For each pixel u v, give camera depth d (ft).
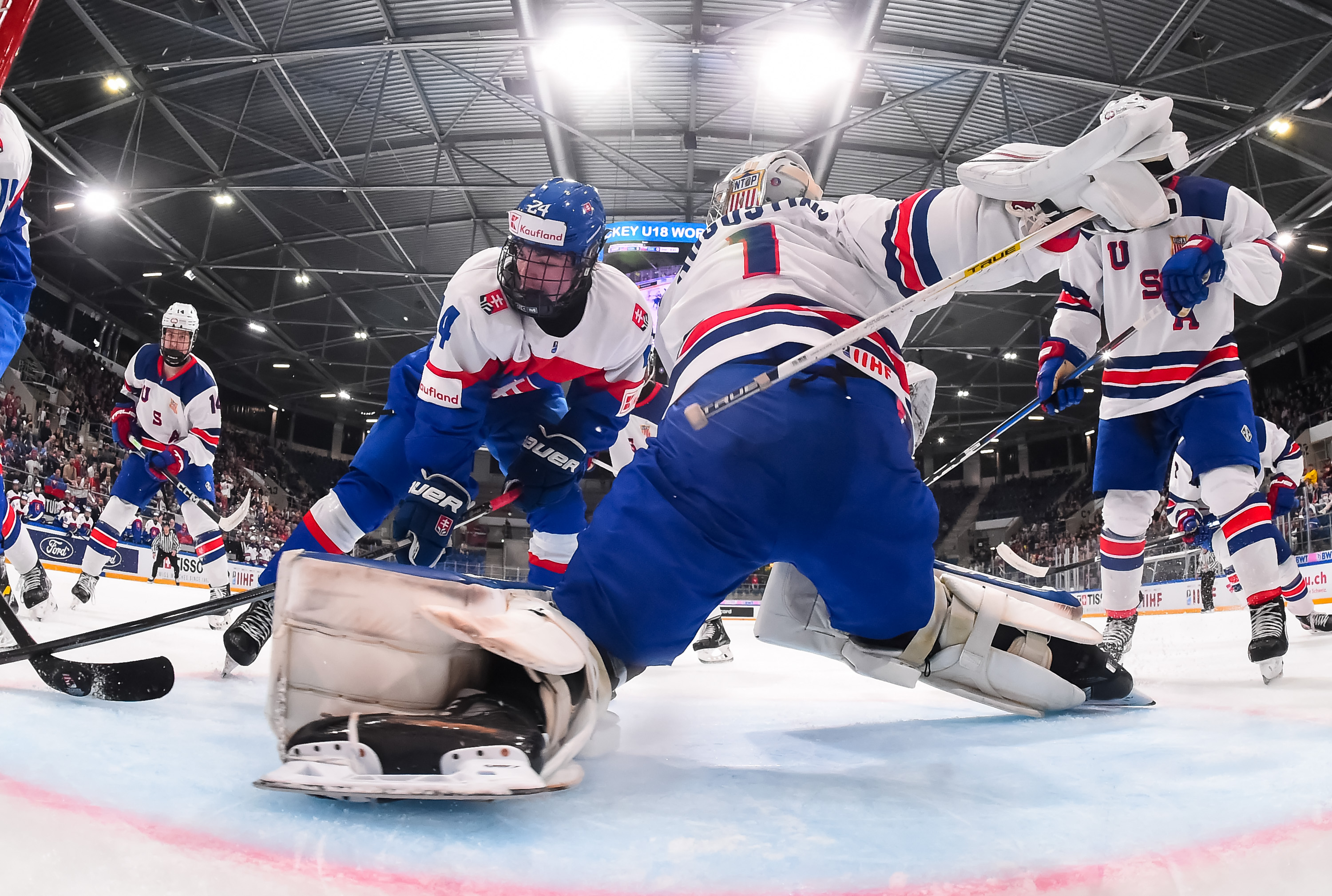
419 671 4.90
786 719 8.38
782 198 7.31
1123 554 12.59
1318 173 54.65
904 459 5.97
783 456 5.56
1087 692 8.34
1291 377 82.99
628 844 3.80
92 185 56.85
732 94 52.06
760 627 7.82
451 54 48.44
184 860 3.32
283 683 4.81
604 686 5.56
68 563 44.06
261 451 99.71
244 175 57.88
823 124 53.83
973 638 7.83
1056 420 109.60
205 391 21.48
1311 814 4.08
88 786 4.28
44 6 43.29
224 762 5.20
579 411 9.67
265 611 10.29
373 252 70.03
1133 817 4.22
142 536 51.67
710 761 6.04
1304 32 43.91
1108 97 49.67
